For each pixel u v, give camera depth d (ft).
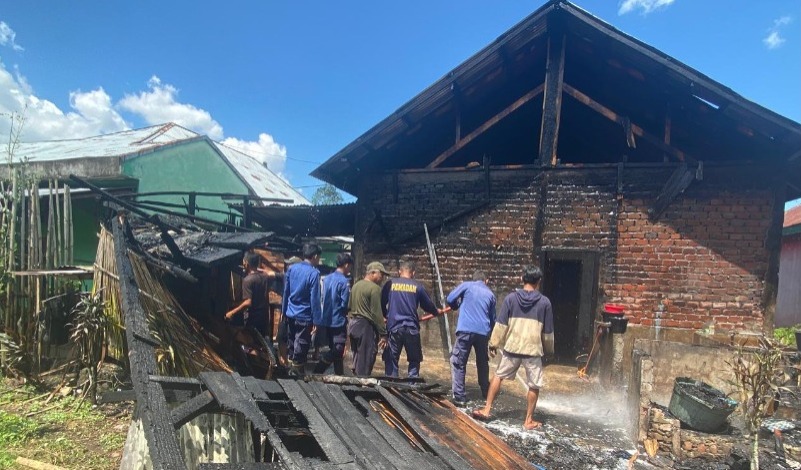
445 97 23.57
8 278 19.13
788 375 17.47
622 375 19.84
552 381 21.25
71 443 13.74
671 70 20.08
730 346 17.93
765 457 13.23
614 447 14.06
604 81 23.99
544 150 23.18
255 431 10.88
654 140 21.50
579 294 26.61
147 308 16.56
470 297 17.90
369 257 25.71
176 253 19.90
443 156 24.54
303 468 7.83
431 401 13.46
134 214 23.22
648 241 21.57
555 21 22.18
